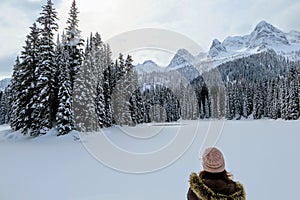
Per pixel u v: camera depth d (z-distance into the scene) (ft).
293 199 16.49
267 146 41.04
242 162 28.55
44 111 70.49
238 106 233.35
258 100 231.09
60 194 19.06
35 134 68.85
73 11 76.84
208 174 7.11
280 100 195.83
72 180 23.06
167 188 19.98
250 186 19.36
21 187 20.94
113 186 20.84
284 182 20.30
